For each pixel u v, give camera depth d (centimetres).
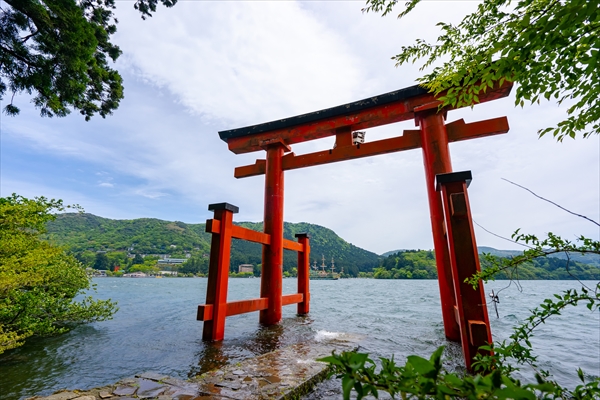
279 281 815
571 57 150
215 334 597
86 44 575
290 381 352
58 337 686
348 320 890
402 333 679
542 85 174
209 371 406
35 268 641
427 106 646
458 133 642
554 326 1002
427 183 634
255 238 748
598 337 812
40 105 614
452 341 555
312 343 563
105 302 873
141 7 706
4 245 553
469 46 202
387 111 740
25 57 535
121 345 604
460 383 65
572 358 590
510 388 62
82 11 599
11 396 373
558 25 130
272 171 858
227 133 925
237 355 505
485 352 347
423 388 67
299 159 844
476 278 220
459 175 407
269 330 702
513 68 171
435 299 2002
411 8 227
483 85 197
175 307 1352
